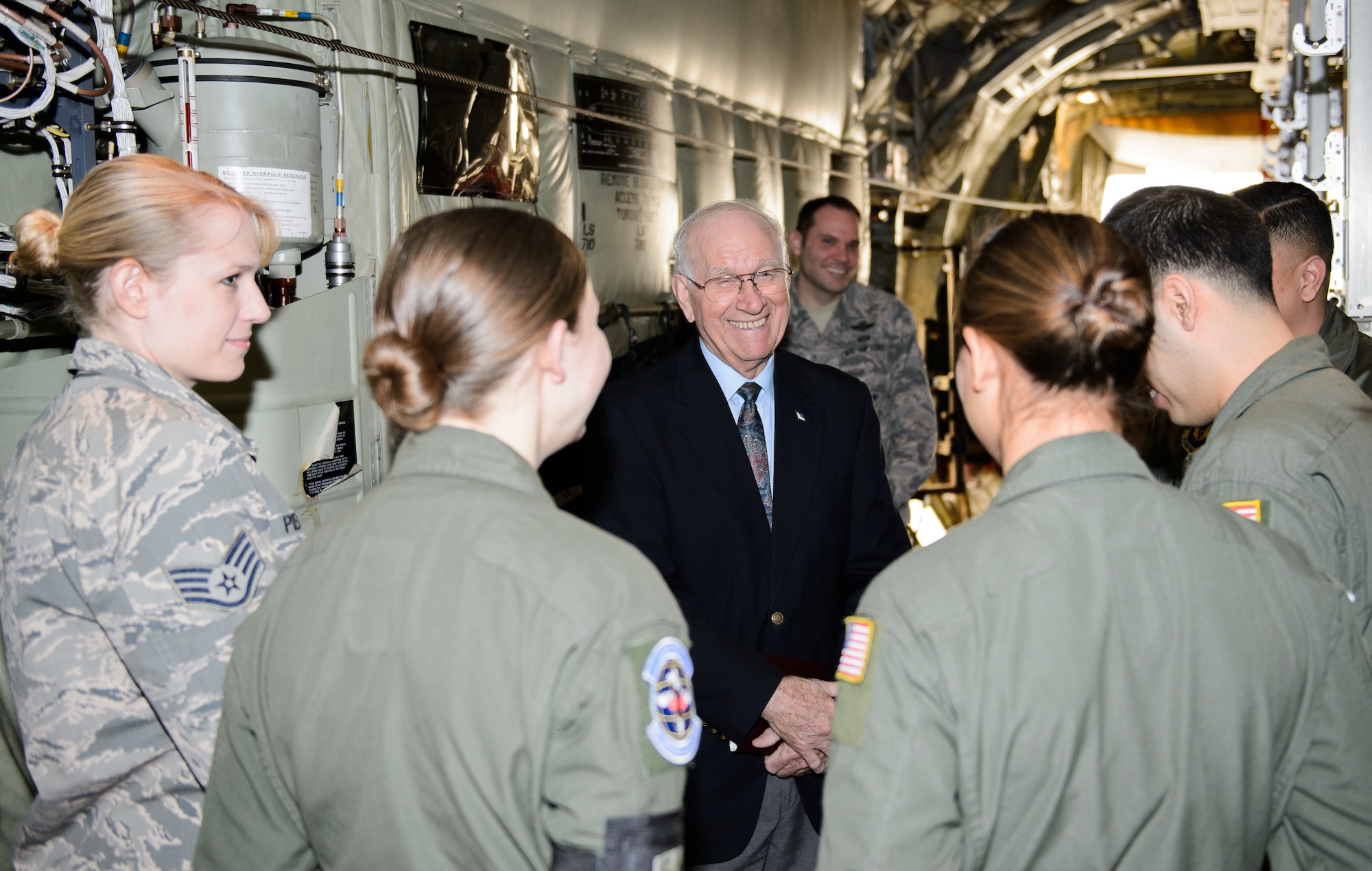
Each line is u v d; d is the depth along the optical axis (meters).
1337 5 2.62
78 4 1.88
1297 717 0.97
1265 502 1.17
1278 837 1.04
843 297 3.70
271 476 1.93
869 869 0.91
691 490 1.90
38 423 1.28
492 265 0.95
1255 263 1.29
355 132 2.45
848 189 5.82
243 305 1.38
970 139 7.29
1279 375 1.29
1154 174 7.94
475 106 2.90
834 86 5.61
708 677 1.72
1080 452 0.97
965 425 7.02
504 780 0.86
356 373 2.18
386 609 0.92
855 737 0.94
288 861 1.00
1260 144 8.44
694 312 1.99
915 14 6.49
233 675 1.00
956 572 0.94
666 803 0.89
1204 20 6.84
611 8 3.63
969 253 1.06
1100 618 0.91
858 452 2.04
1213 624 0.93
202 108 2.04
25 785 1.67
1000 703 0.90
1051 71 7.18
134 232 1.26
